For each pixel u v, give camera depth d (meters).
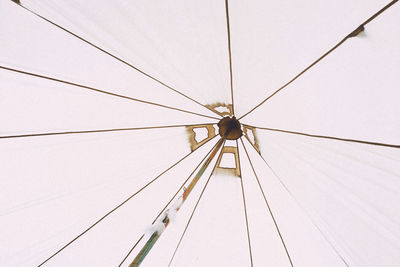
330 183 2.07
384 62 1.50
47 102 1.74
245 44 1.64
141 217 2.23
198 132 2.36
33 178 1.83
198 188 2.60
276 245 2.53
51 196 1.90
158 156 2.19
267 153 2.32
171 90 1.91
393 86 1.55
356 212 2.05
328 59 1.57
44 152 1.82
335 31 1.48
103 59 1.69
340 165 1.94
